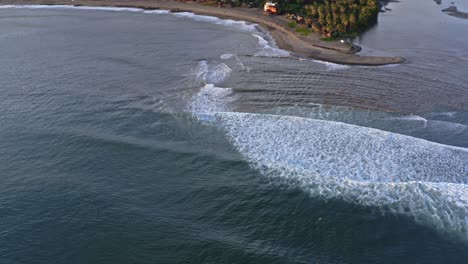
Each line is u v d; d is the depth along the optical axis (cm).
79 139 3784
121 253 2628
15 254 2619
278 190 3161
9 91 4750
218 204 3044
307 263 2558
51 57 5900
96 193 3134
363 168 3353
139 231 2791
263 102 4516
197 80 5069
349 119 4150
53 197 3095
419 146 3609
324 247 2680
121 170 3391
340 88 4875
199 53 6066
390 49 6234
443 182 3186
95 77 5153
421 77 5194
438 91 4794
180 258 2595
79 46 6400
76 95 4647
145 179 3291
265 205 3025
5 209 2978
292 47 6300
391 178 3241
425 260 2580
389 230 2789
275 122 4041
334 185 3184
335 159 3475
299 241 2728
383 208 2955
